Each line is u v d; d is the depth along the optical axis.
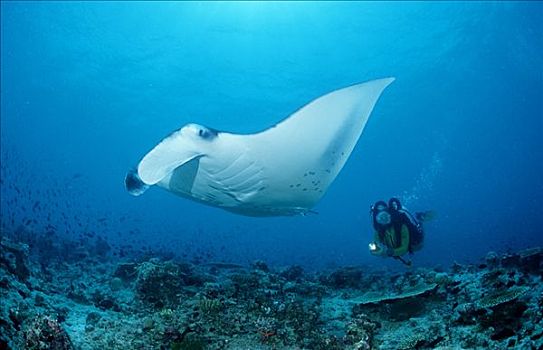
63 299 5.08
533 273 4.79
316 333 3.93
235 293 4.73
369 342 3.72
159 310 4.50
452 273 6.26
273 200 4.77
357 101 4.33
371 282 6.54
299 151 4.30
